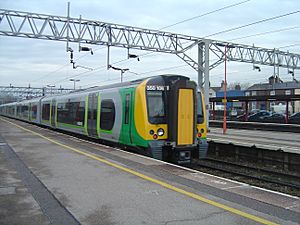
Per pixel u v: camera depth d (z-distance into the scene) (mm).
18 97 86125
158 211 5758
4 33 24938
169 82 12586
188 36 30312
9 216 5500
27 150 13211
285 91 54562
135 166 9766
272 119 43031
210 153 19250
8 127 28906
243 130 33625
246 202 6246
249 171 14547
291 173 13906
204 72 30500
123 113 13883
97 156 11633
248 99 39125
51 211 5758
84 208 5918
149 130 12180
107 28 27422
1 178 8180
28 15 25406
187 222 5246
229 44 32281
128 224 5172
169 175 8555
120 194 6793
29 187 7332
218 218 5414
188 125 12516
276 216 5500
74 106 21578
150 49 29156
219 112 62500
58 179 8086
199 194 6777
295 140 22703
